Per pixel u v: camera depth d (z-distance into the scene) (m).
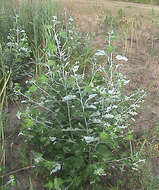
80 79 2.62
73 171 2.28
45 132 2.43
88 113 2.31
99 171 2.09
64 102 2.54
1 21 4.55
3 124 3.11
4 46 4.06
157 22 6.54
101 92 2.37
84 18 6.49
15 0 5.86
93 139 2.14
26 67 4.16
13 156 2.73
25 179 2.50
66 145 2.41
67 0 8.16
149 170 2.59
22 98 3.51
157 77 4.25
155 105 3.59
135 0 9.51
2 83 3.56
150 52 5.05
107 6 7.98
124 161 2.35
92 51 4.69
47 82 2.55
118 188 2.43
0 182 2.45
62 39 4.38
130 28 6.00
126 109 2.67
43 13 4.84
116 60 4.64
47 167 2.27
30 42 4.52
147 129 3.16
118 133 2.66
